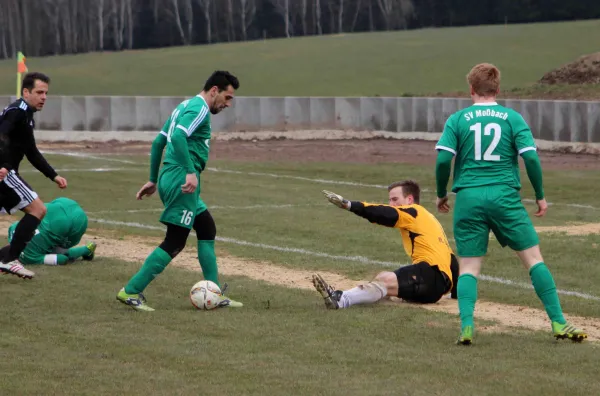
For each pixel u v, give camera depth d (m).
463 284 22.14
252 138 103.75
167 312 25.50
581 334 21.97
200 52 188.00
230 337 22.56
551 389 18.12
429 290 26.53
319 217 48.81
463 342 21.77
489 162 21.95
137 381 18.53
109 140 101.31
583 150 85.88
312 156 85.31
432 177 69.19
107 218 47.72
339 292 26.23
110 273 31.52
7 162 28.48
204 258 27.05
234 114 104.56
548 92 105.38
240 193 59.47
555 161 79.94
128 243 39.81
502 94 108.81
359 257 36.66
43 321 24.06
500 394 17.81
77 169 71.88
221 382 18.53
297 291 29.17
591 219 48.94
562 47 165.12
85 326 23.55
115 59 185.50
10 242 30.06
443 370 19.53
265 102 105.06
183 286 29.62
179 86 150.00
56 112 101.31
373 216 25.73
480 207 21.88
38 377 18.77
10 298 26.92
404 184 27.41
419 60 162.00
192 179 24.80
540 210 22.44
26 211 29.28
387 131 104.06
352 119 105.38
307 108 105.62
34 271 31.73
